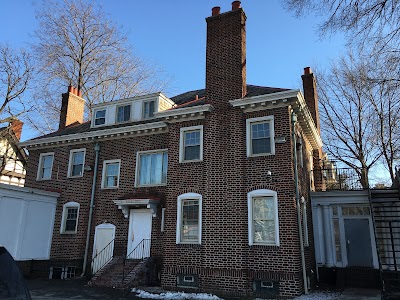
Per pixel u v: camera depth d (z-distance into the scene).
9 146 31.20
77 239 18.61
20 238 17.12
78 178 19.72
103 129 20.09
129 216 17.52
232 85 15.70
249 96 15.39
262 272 13.02
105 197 18.56
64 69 31.78
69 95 24.39
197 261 14.20
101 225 18.19
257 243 13.45
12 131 31.12
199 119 16.08
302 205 15.09
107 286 14.64
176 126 16.50
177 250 14.73
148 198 16.66
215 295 13.02
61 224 19.30
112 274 15.33
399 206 15.75
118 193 18.28
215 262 13.83
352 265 16.08
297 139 15.41
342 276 15.61
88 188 19.25
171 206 15.50
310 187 18.08
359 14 9.38
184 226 15.08
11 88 29.19
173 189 15.67
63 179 20.19
